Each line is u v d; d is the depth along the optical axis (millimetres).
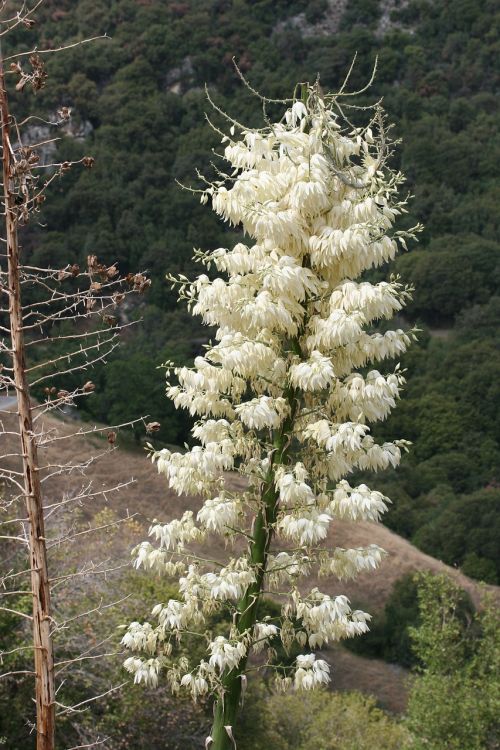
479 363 56500
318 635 5918
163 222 62969
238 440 5961
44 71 5047
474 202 71000
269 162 6082
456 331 61906
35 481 5223
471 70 83250
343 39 82812
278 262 5742
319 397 5996
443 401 54094
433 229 69688
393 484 48156
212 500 5891
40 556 5238
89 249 60062
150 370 42562
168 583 18844
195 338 55156
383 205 5980
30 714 14758
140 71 74125
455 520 43125
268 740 19688
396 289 5910
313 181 5781
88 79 72875
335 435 5609
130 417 41469
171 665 6785
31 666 14680
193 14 81062
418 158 72562
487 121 77375
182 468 5965
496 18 85500
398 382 5895
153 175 64688
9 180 5020
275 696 22359
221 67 79375
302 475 5598
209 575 5871
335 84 81000
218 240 62531
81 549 17328
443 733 18062
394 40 85188
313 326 5816
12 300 5133
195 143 68188
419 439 53094
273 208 5832
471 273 65312
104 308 5215
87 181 62469
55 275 5152
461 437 52594
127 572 17266
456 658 19250
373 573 39656
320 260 5844
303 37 86688
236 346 5742
